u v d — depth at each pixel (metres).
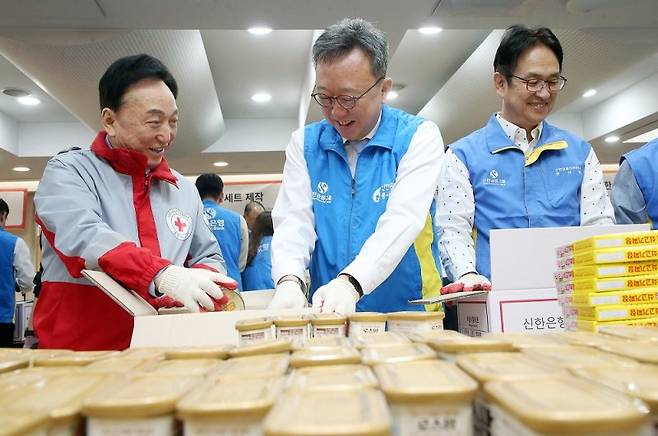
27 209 6.59
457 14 2.63
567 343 0.65
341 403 0.42
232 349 0.66
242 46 3.91
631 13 2.67
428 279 1.37
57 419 0.43
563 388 0.43
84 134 5.41
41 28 2.65
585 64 3.62
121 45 2.99
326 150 1.40
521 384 0.44
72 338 1.21
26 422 0.39
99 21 2.60
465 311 1.17
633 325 0.82
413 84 4.65
